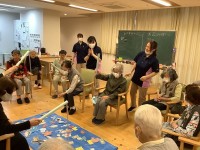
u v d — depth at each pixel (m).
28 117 3.35
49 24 6.57
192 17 5.20
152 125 1.07
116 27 6.82
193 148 1.80
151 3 4.60
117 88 3.30
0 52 8.20
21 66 4.16
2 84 1.75
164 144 1.05
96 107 3.25
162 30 5.54
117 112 3.21
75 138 2.71
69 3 4.99
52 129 2.92
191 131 1.82
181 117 2.12
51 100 4.26
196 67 5.32
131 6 5.14
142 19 6.15
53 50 6.83
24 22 7.26
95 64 4.42
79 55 4.99
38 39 6.69
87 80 3.87
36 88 5.14
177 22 5.46
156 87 5.60
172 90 3.00
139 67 3.49
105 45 7.26
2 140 1.74
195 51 5.28
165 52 5.38
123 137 2.87
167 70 3.14
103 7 5.44
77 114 3.59
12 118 3.30
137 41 5.90
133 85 3.65
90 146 2.54
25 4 5.54
